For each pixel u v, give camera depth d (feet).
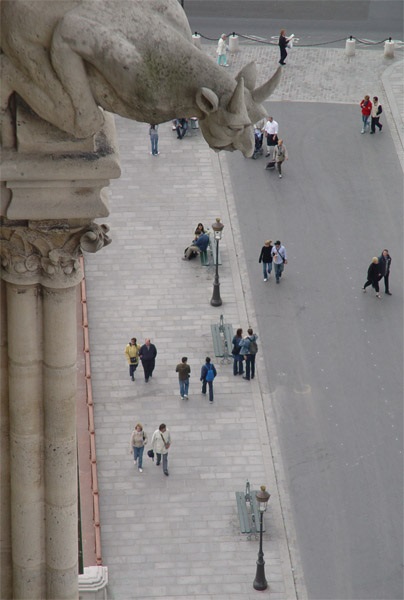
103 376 477.36
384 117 638.94
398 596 396.16
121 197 576.61
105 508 421.18
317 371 482.28
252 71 123.13
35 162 125.70
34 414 146.82
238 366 474.90
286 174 593.83
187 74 120.47
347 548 410.52
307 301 517.96
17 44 118.93
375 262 507.30
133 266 535.19
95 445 444.96
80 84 119.75
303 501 426.51
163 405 465.06
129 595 391.65
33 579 158.10
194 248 533.14
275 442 450.71
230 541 410.93
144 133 617.62
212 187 586.04
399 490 431.43
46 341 142.41
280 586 396.98
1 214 130.93
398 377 480.64
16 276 137.18
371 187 588.91
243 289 524.52
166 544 409.49
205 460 442.09
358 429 456.45
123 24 118.32
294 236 555.69
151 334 499.92
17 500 152.66
